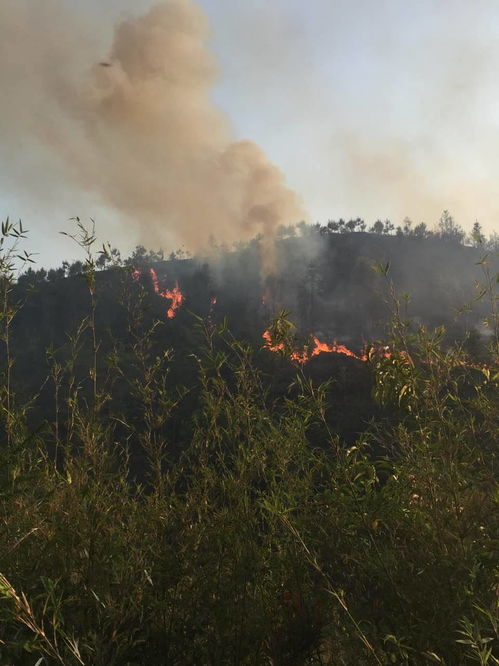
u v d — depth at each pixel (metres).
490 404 3.12
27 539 2.86
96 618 2.57
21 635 2.18
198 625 2.76
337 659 2.62
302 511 3.13
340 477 3.06
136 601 2.67
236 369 3.34
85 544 2.81
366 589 2.76
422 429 2.99
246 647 2.70
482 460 3.00
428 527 2.77
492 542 2.48
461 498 2.77
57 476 3.18
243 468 3.11
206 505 3.15
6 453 2.83
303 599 2.80
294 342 3.36
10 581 2.52
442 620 2.28
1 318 3.47
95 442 3.13
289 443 3.20
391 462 3.02
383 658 2.32
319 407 3.18
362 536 2.90
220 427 3.29
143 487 3.26
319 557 2.84
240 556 2.91
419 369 3.13
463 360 3.15
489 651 1.94
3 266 3.59
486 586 2.36
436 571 2.45
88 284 3.67
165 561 2.95
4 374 3.28
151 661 2.66
